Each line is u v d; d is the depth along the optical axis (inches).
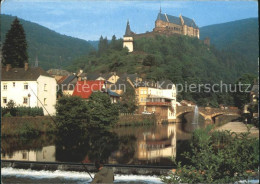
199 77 3698.3
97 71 5152.6
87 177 776.3
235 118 1919.3
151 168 796.0
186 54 5064.0
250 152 402.0
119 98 3218.5
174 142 1595.7
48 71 2842.0
